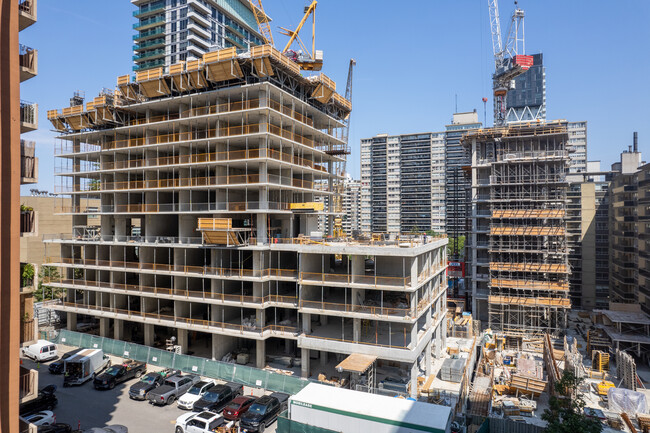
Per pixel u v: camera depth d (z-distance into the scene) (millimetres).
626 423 35312
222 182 47594
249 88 43906
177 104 50156
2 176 20359
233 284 50031
